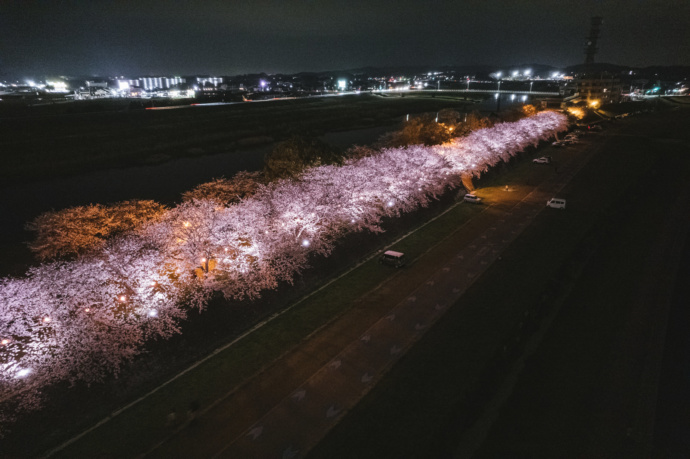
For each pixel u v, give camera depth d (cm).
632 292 3086
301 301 2916
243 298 2700
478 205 4959
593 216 4531
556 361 2353
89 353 2072
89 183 7181
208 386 2123
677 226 4381
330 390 2080
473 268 3359
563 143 8638
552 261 3462
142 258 2542
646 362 2361
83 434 1848
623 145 8669
